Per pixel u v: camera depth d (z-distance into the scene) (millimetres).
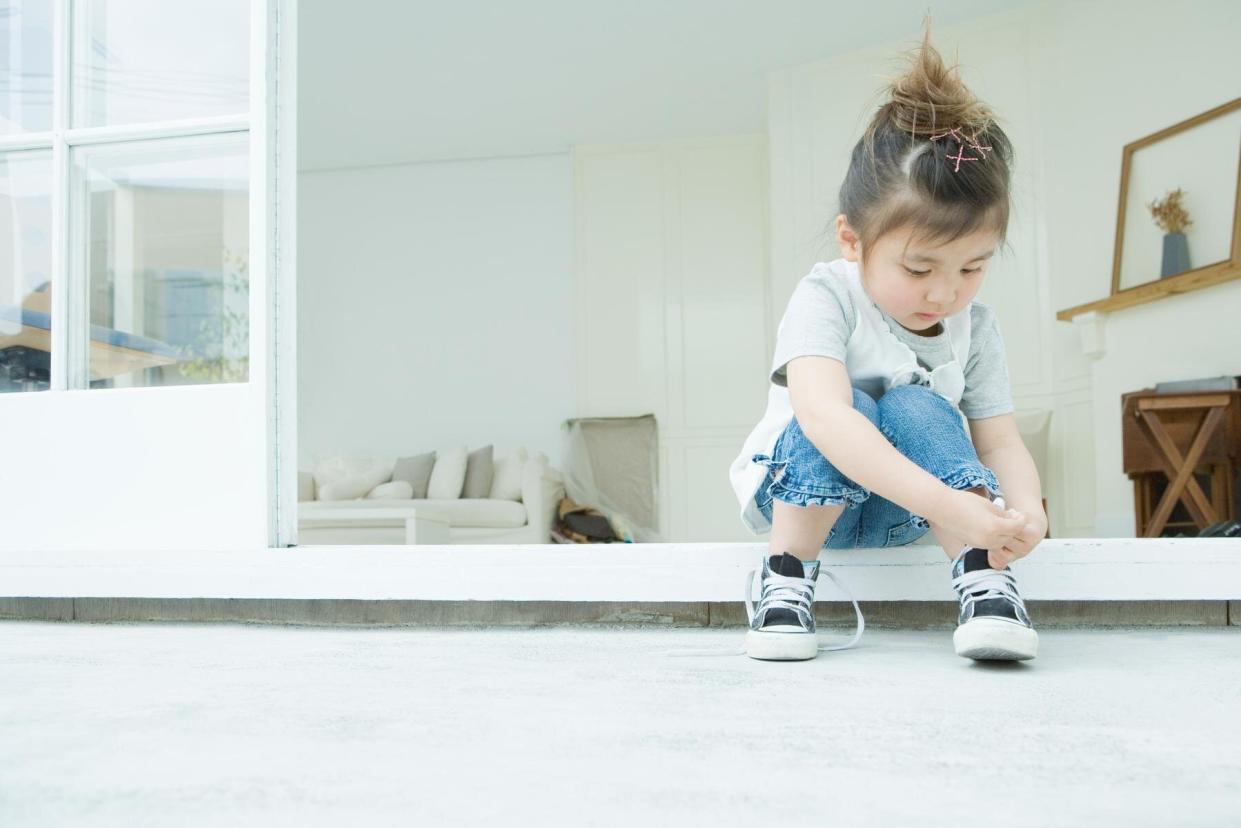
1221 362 3781
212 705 923
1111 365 4281
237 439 1718
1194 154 3963
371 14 4895
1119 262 4262
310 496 6129
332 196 6953
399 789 634
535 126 6352
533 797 612
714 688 995
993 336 1387
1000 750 724
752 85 5820
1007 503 1293
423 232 6867
